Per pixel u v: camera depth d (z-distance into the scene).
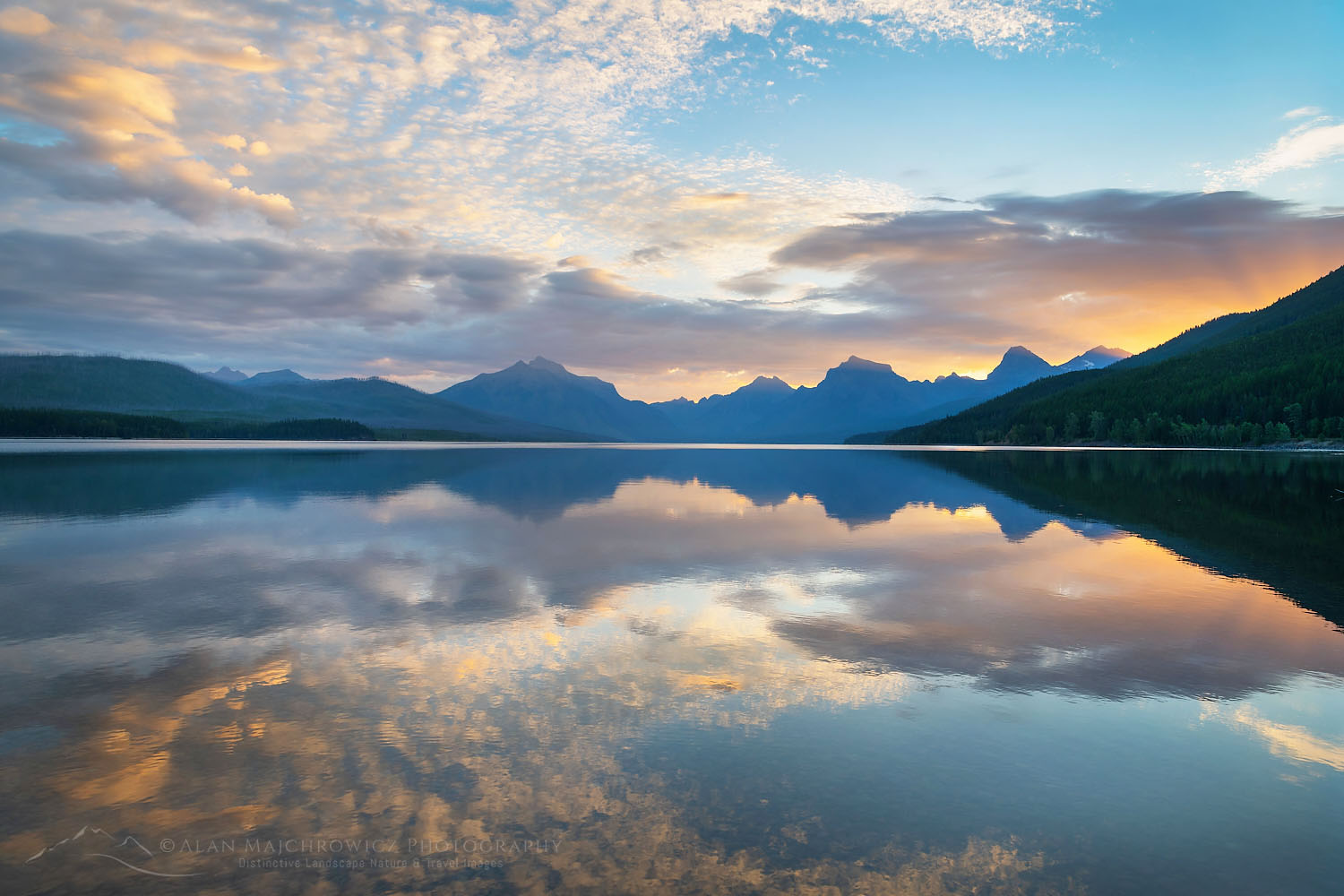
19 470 55.34
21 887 5.68
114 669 10.84
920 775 7.63
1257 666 11.20
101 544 22.38
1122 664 11.30
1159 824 6.71
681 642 12.46
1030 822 6.74
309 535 24.53
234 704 9.47
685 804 7.03
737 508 34.06
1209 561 20.30
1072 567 19.38
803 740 8.48
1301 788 7.38
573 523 28.14
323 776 7.53
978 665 11.26
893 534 25.58
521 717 9.11
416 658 11.47
